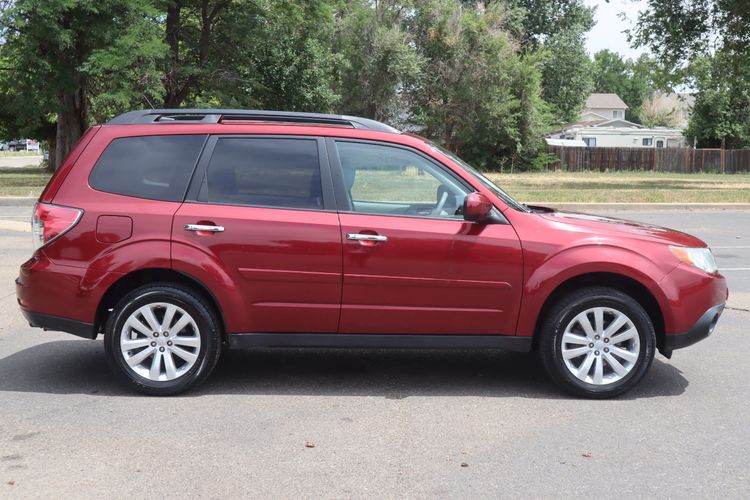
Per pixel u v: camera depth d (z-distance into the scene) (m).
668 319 5.07
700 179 39.03
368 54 42.91
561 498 3.54
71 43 25.12
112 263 4.96
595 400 5.07
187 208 5.03
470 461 3.98
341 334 5.10
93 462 3.93
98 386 5.28
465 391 5.26
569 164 53.31
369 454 4.07
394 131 5.30
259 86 33.62
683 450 4.16
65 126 30.48
